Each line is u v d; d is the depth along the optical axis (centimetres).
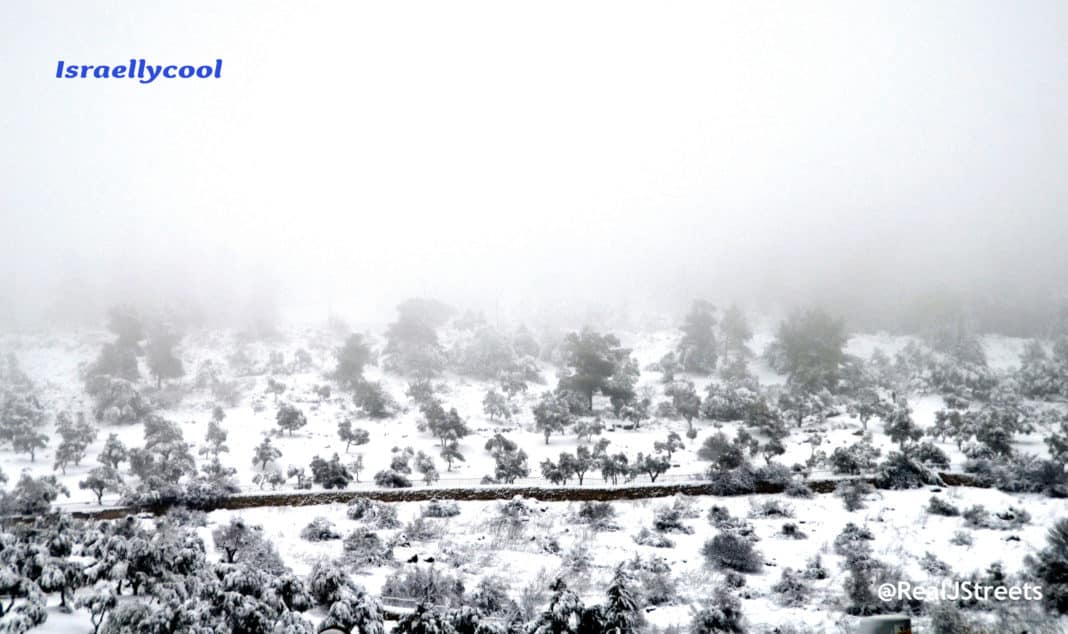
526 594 3045
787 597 3114
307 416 7506
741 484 5000
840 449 5441
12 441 6203
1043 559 3108
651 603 3097
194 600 2108
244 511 4550
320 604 2794
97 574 2306
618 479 5369
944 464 5412
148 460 5356
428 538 4084
